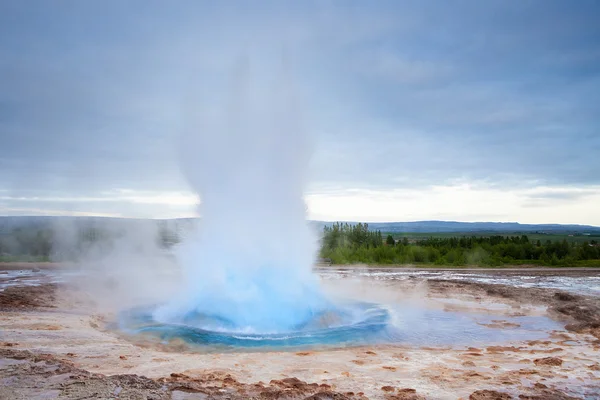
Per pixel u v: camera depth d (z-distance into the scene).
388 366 9.59
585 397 7.72
